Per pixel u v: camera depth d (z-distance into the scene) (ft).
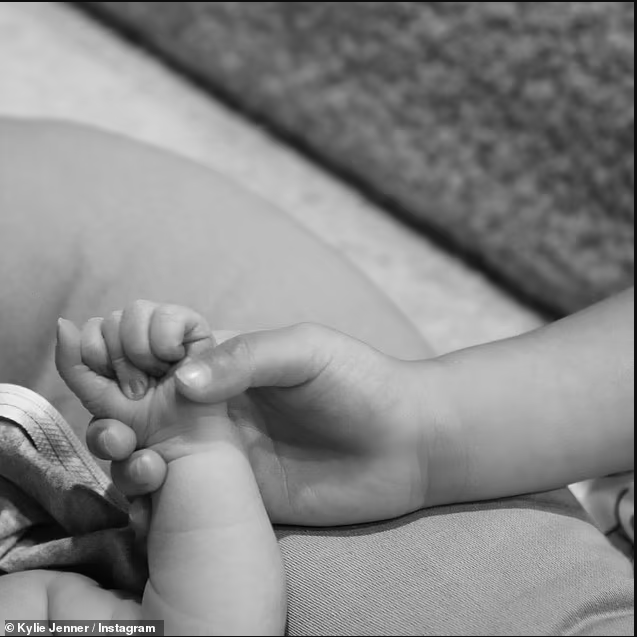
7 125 2.44
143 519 1.63
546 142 3.35
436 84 3.50
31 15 4.29
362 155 3.79
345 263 2.39
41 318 2.06
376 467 1.75
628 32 3.13
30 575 1.77
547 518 1.87
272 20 3.77
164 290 2.10
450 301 3.55
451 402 1.80
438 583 1.65
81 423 2.01
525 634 1.55
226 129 4.00
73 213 2.18
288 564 1.71
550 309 3.58
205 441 1.59
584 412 1.86
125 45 4.26
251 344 1.59
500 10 3.29
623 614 1.69
